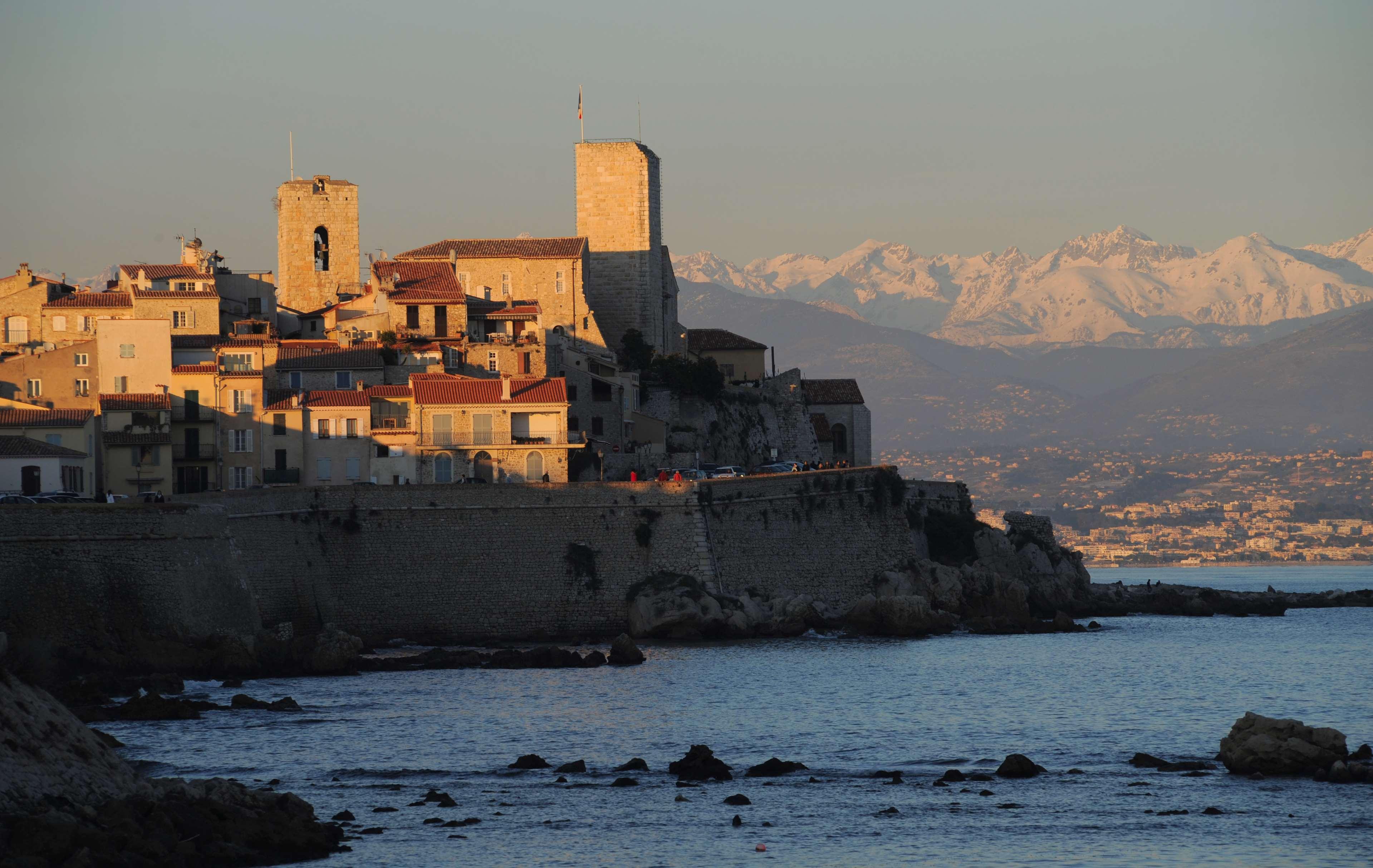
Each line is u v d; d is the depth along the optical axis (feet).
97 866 615.16
